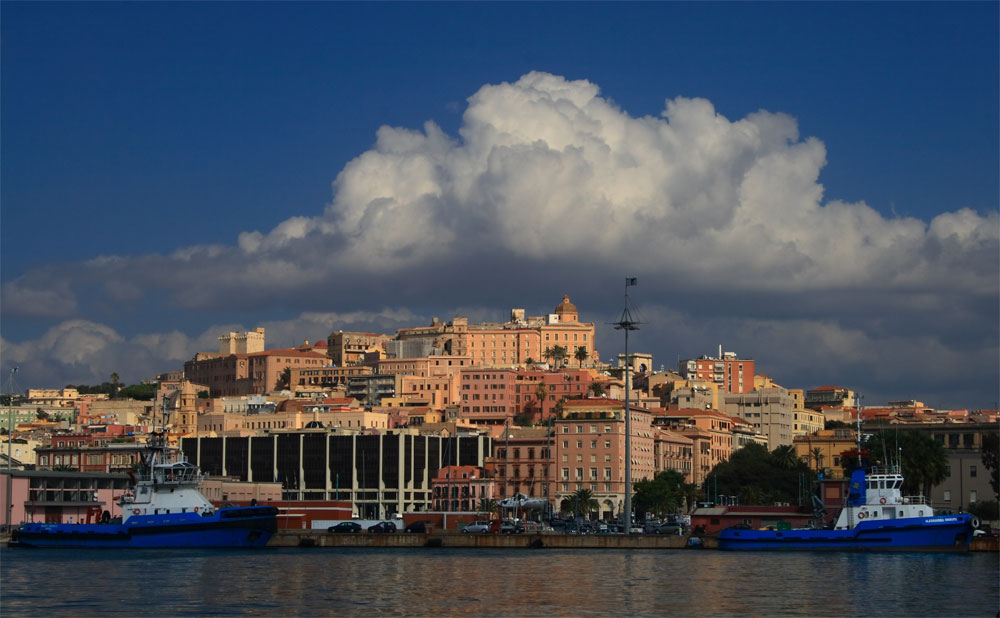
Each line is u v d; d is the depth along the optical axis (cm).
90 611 17438
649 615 17138
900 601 18325
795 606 17875
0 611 17400
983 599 18550
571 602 18275
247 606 17950
